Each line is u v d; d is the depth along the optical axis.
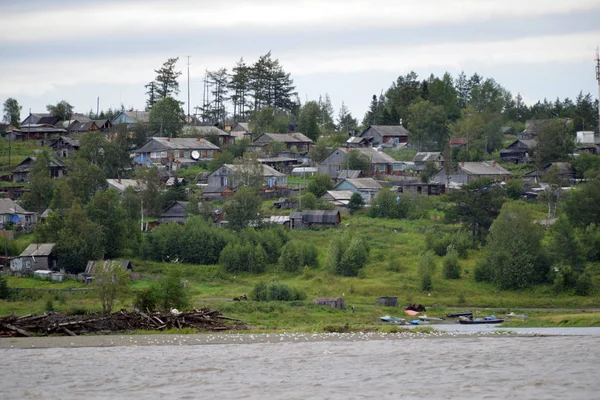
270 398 163.12
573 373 179.25
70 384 177.12
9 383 178.50
